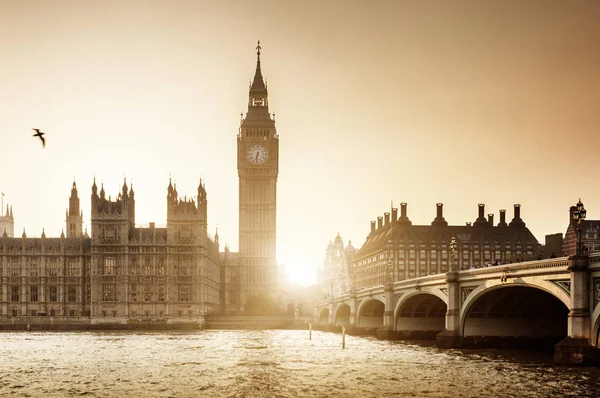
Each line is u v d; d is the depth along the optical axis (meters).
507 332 110.25
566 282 79.75
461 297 109.25
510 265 91.44
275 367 90.44
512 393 67.12
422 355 103.38
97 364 95.56
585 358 75.75
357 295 176.00
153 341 146.75
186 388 72.75
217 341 146.12
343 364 92.88
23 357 106.62
